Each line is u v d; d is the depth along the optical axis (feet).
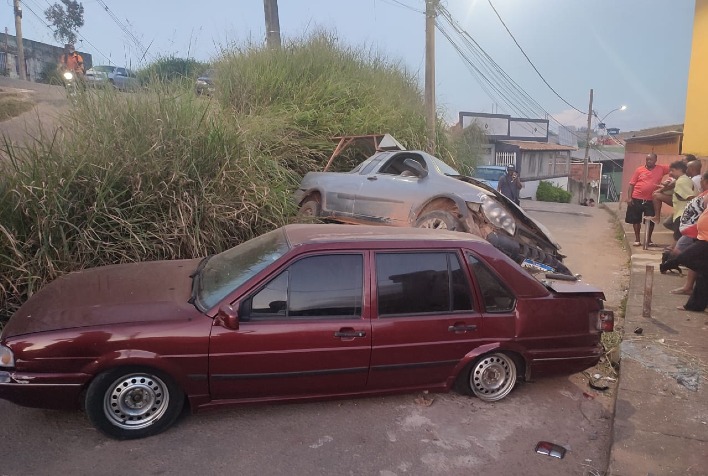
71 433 12.42
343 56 42.14
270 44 41.11
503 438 13.06
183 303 13.08
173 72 28.91
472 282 14.11
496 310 14.30
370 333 13.12
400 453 12.23
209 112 24.09
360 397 13.73
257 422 13.17
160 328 12.03
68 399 11.85
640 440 12.45
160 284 14.29
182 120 22.39
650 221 33.53
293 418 13.42
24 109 34.30
